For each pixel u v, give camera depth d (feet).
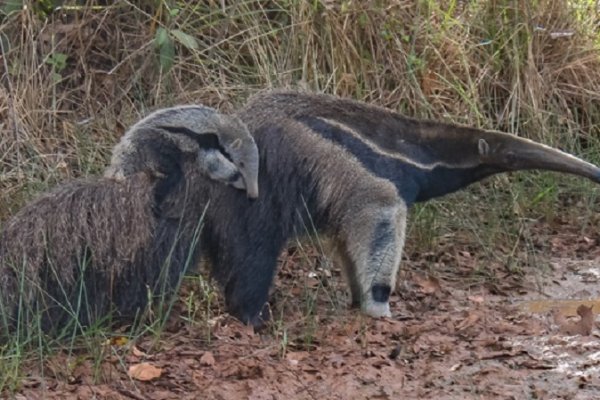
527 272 46.21
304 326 38.01
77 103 52.26
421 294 43.24
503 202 51.93
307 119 38.42
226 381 32.91
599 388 32.94
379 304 39.70
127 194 36.09
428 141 40.29
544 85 57.47
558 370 34.40
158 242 36.22
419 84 55.01
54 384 32.12
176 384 32.55
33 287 34.76
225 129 36.99
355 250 39.29
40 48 52.01
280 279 43.62
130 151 36.70
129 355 34.30
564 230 51.96
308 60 53.57
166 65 51.03
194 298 39.73
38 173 47.19
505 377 33.78
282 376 33.27
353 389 32.55
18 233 35.32
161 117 37.01
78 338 35.19
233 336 36.88
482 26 57.93
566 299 43.32
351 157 38.60
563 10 59.16
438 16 56.90
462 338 37.29
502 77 57.41
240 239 37.68
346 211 38.91
